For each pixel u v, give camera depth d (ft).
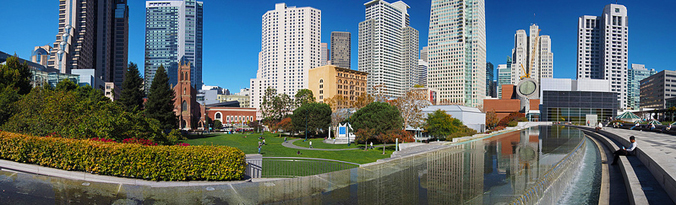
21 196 34.14
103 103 83.41
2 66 153.89
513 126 313.12
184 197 38.14
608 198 53.57
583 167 84.17
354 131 187.83
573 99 465.88
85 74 367.66
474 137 184.34
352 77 545.44
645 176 55.16
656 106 558.56
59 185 39.45
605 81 524.93
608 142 132.36
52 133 64.34
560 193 59.26
